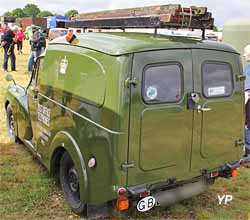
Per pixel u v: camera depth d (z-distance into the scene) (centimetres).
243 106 387
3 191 433
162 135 326
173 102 328
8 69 1409
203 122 352
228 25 849
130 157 311
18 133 568
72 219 382
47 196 424
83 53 348
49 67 421
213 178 387
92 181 335
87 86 337
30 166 508
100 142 319
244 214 406
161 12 362
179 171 346
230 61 368
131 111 304
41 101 443
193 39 357
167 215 395
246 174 514
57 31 1934
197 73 342
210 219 391
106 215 366
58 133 392
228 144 380
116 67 302
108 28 425
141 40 325
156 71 315
